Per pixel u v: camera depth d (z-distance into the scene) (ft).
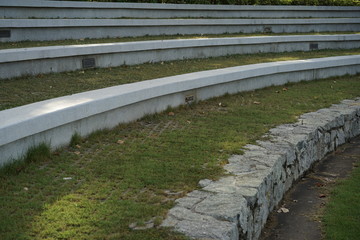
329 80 40.16
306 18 66.08
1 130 16.30
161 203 14.96
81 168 17.90
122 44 36.70
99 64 35.73
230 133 23.39
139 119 25.04
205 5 60.03
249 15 64.23
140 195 15.61
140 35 49.11
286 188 21.54
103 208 14.44
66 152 19.48
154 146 21.01
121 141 21.24
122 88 25.05
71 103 20.79
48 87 28.04
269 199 18.52
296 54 48.65
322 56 47.16
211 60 42.37
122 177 17.11
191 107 28.68
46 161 18.33
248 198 15.46
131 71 34.99
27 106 20.21
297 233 17.88
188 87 28.35
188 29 52.95
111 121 22.99
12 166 16.89
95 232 13.02
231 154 20.20
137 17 54.34
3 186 15.75
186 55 42.55
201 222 13.56
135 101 24.17
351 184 22.80
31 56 30.86
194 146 21.11
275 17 66.13
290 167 21.83
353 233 17.52
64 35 43.37
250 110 28.45
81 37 44.62
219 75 30.91
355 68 43.16
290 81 37.81
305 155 23.86
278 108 29.35
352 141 30.50
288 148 21.44
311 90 35.45
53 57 32.24
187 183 16.70
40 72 31.89
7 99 24.58
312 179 23.84
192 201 15.02
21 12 45.06
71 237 12.69
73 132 20.49
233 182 16.83
